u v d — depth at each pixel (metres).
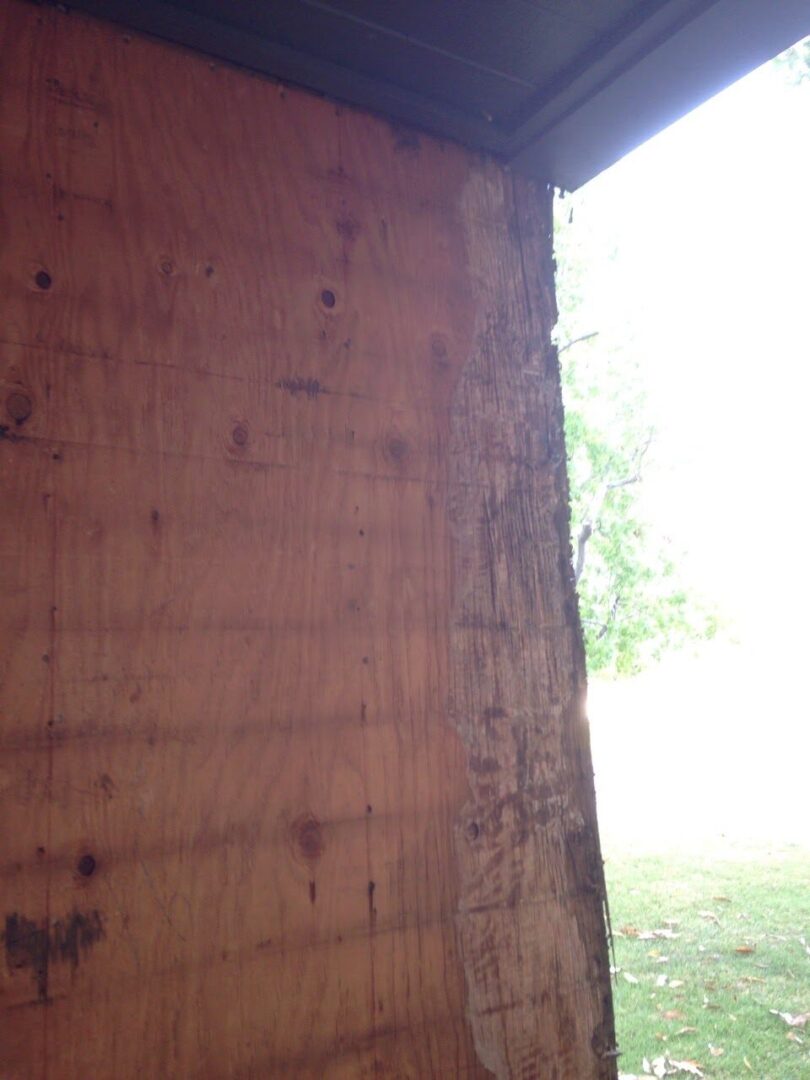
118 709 1.39
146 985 1.36
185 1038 1.37
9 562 1.34
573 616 1.92
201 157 1.61
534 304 2.00
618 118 1.87
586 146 1.96
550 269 2.05
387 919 1.58
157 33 1.59
